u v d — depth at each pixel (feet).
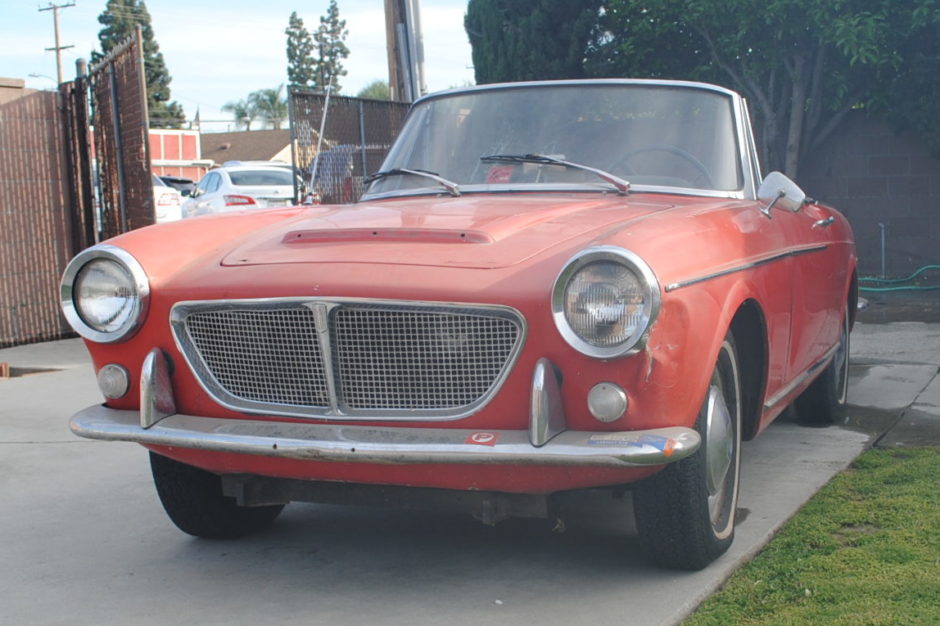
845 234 17.85
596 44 40.47
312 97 32.86
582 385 9.70
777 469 15.15
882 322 29.76
